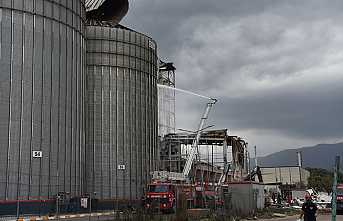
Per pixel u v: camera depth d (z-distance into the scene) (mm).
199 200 55469
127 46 81500
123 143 78375
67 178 62719
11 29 59219
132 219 36188
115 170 76750
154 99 86500
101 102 77938
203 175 92938
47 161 59906
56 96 62188
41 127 59812
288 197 91750
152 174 75938
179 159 93500
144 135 81938
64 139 62781
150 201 50375
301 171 147375
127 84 80500
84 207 61250
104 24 86125
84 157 68875
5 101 57688
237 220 41562
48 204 56719
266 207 57281
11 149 57156
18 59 59125
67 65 64750
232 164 101688
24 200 55188
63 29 64625
